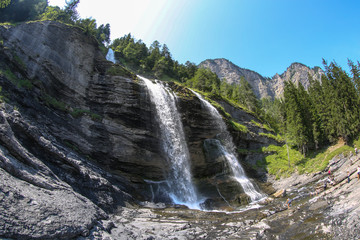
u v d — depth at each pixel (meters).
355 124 29.72
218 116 32.09
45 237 7.50
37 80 18.84
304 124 33.66
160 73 63.25
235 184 25.33
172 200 21.11
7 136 10.31
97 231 9.61
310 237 11.16
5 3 26.03
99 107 22.55
